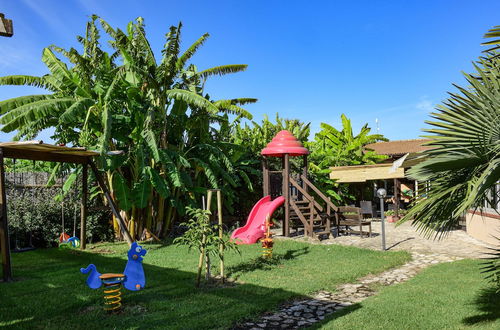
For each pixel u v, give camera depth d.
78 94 11.98
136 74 13.12
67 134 12.80
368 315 5.11
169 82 13.09
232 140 18.64
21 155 8.98
